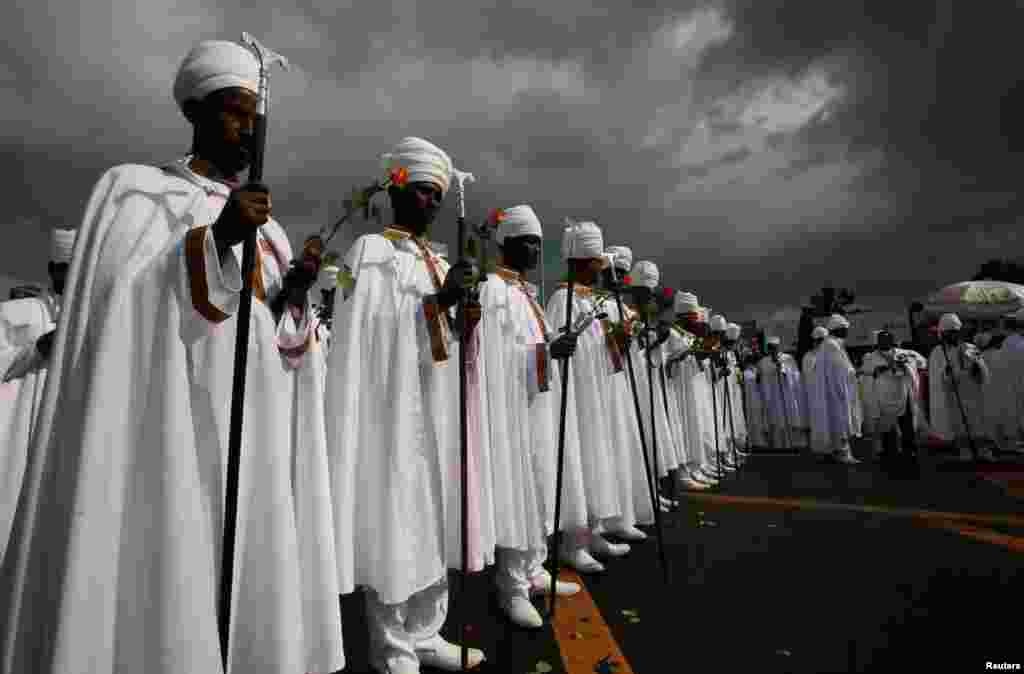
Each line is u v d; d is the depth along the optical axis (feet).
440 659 8.62
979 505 21.56
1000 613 10.85
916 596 11.91
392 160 9.43
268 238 6.79
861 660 9.00
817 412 37.35
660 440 19.49
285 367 6.60
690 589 12.39
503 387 10.68
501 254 13.24
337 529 7.56
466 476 8.20
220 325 5.31
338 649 6.23
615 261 19.13
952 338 35.91
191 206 5.49
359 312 8.34
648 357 16.29
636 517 15.80
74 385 4.57
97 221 5.07
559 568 13.80
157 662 4.29
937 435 37.09
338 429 7.93
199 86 5.92
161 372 4.67
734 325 38.24
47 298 13.76
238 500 5.34
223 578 4.69
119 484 4.41
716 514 20.33
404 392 8.14
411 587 7.69
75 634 4.04
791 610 11.16
